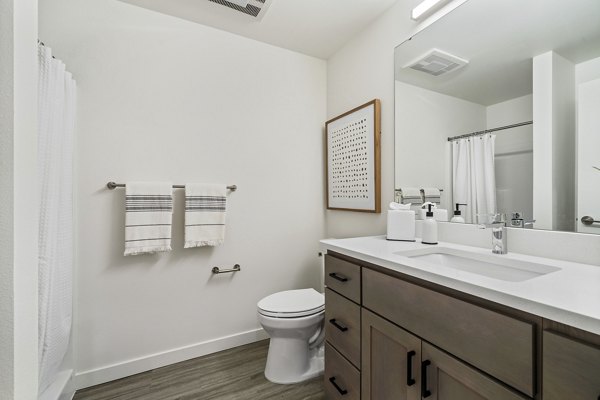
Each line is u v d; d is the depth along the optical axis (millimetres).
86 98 1615
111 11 1684
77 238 1591
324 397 1496
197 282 1919
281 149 2225
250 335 2092
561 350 584
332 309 1370
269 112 2174
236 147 2049
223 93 2002
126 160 1713
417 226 1600
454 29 1404
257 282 2131
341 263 1306
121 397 1510
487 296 719
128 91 1721
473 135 1333
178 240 1859
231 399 1487
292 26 1960
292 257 2271
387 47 1791
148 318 1772
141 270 1756
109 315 1671
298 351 1651
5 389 554
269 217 2178
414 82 1607
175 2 1716
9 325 558
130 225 1642
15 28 572
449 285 813
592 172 967
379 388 1070
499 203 1236
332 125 2277
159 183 1728
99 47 1649
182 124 1869
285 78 2240
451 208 1434
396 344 996
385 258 1054
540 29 1098
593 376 539
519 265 1046
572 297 645
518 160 1166
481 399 728
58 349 1312
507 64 1201
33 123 635
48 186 1195
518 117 1165
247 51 2092
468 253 1219
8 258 559
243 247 2076
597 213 956
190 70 1895
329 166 2322
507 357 675
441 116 1470
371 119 1878
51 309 1234
